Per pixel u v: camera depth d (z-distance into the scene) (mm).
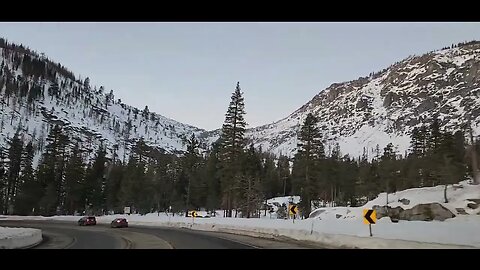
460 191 50750
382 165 81438
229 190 64625
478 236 19375
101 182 97312
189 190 84875
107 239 31797
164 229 49438
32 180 86750
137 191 90938
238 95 65625
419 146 79188
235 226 42125
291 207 33062
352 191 86688
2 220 73188
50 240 31094
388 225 23953
